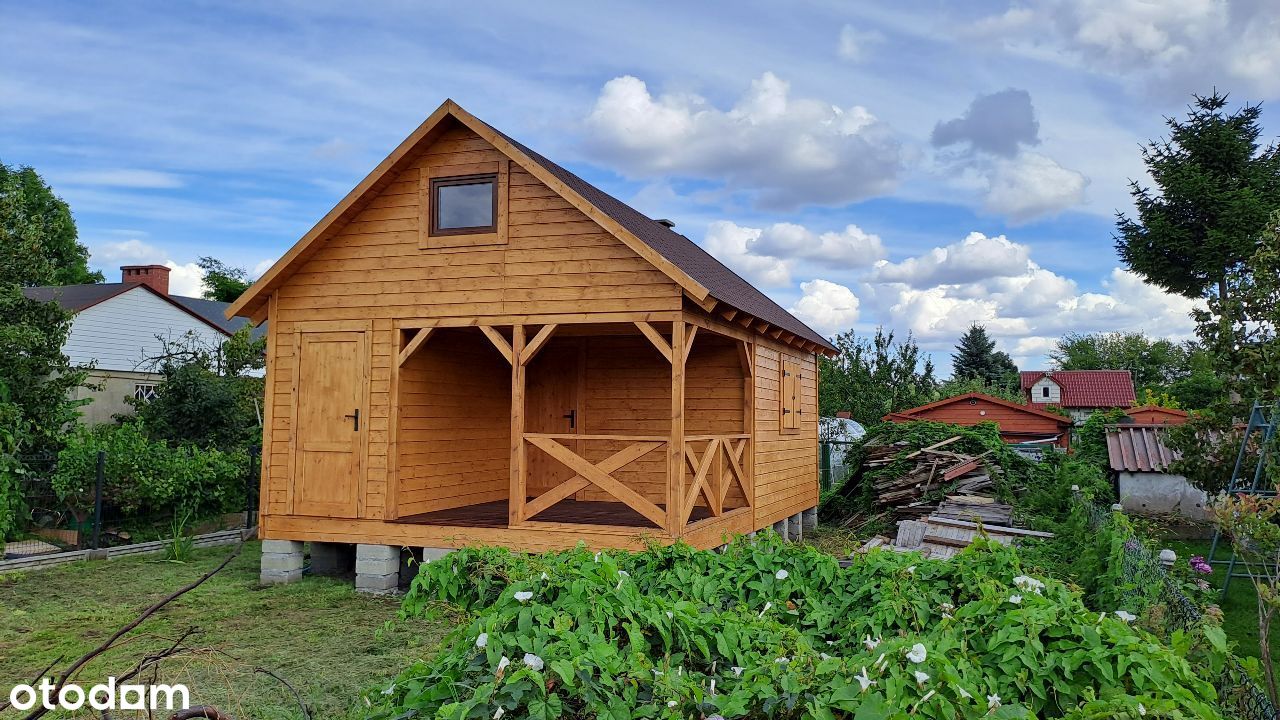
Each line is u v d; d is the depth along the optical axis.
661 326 10.21
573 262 9.65
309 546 11.10
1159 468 15.02
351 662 7.10
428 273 10.23
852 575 4.92
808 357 15.73
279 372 10.71
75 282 38.66
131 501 13.20
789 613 4.70
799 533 14.69
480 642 3.23
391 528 10.11
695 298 8.94
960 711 3.03
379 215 10.50
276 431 10.66
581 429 12.89
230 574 11.16
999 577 4.54
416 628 8.27
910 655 3.15
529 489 13.06
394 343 10.31
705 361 12.55
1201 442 11.20
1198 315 11.01
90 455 12.97
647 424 12.66
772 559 5.14
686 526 9.20
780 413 13.35
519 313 9.80
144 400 19.03
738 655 3.77
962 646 3.41
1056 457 16.91
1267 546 5.81
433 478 11.11
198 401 17.86
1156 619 4.84
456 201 10.32
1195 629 3.92
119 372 23.20
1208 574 8.66
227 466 14.77
